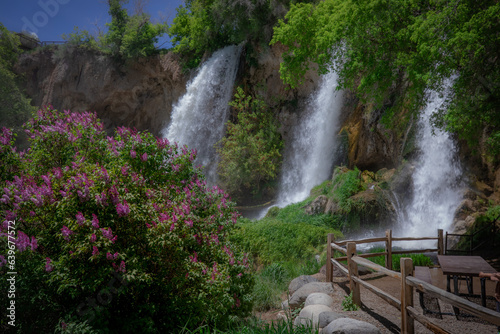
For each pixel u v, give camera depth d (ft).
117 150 18.89
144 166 18.90
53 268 14.30
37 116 19.54
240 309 18.37
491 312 8.72
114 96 120.57
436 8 32.01
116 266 13.96
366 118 67.36
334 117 82.33
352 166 71.61
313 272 29.40
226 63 101.14
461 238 42.78
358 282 17.16
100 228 14.23
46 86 124.88
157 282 15.37
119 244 14.90
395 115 49.90
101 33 120.67
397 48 37.01
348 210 55.06
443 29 29.43
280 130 94.99
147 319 14.51
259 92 96.99
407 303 12.99
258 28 89.97
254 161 90.74
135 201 16.39
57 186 15.64
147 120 124.57
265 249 39.32
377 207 54.80
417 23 32.17
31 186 16.12
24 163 18.39
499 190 46.98
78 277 14.28
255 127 96.73
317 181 83.61
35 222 16.19
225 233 20.85
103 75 119.34
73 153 18.53
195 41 106.22
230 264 18.06
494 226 39.99
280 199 89.45
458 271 14.76
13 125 100.73
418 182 56.34
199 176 21.17
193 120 105.81
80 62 120.98
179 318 15.19
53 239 15.87
